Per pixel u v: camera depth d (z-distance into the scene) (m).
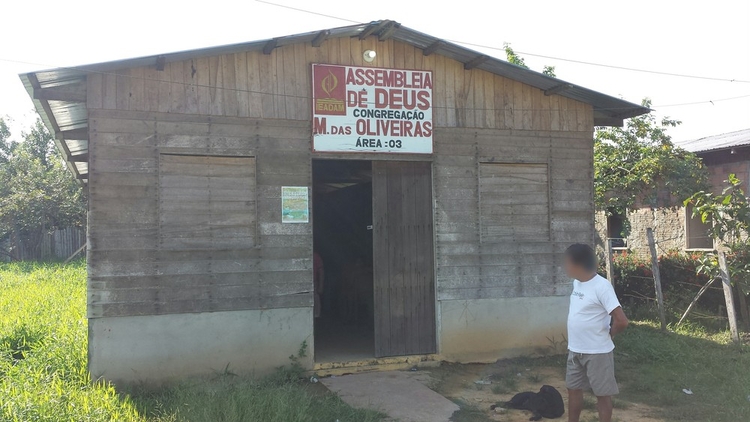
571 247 5.23
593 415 6.25
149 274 6.99
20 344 8.71
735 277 10.14
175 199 7.16
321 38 7.59
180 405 5.91
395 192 8.28
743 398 6.73
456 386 7.36
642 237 16.48
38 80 6.65
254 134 7.50
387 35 7.84
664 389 7.13
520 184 8.76
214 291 7.25
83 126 8.77
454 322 8.36
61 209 27.03
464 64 8.49
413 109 8.23
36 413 5.33
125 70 6.98
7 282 16.48
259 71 7.56
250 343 7.36
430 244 8.41
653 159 13.72
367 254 11.02
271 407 5.79
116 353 6.82
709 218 11.61
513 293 8.62
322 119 7.80
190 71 7.27
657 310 11.74
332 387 7.18
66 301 12.27
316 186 12.68
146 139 7.05
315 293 9.47
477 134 8.54
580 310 5.13
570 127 9.02
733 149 13.84
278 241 7.54
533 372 7.97
